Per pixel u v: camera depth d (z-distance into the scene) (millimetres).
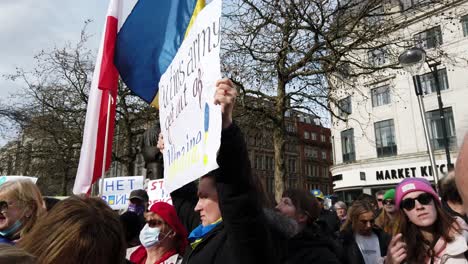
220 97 1462
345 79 10258
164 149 2322
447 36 21078
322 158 63906
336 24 8594
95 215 1420
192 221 2779
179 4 3066
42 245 1320
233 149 1484
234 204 1463
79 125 16547
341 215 6938
